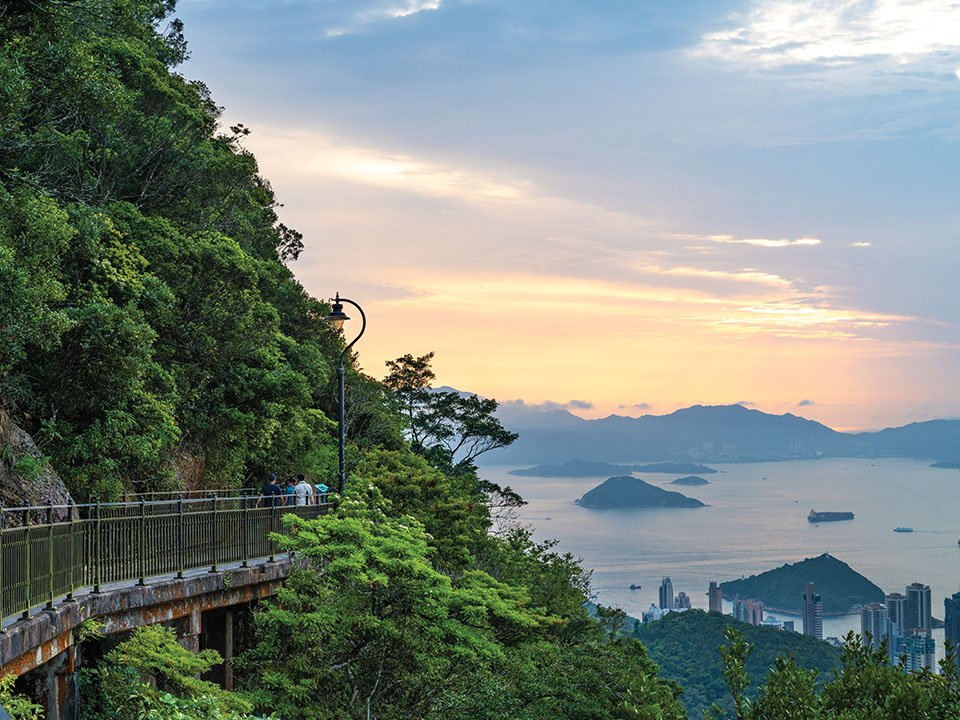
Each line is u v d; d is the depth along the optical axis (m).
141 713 12.55
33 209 20.06
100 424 23.22
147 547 16.75
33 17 19.53
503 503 58.34
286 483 31.89
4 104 18.69
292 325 47.59
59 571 13.84
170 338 29.91
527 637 21.83
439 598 19.31
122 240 27.91
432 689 19.55
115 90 22.05
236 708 15.59
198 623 17.70
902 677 9.40
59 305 22.70
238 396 32.72
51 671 13.95
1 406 21.09
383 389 52.22
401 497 32.97
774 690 9.42
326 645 18.86
